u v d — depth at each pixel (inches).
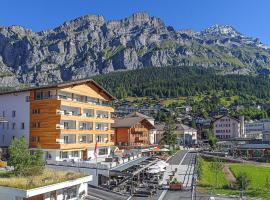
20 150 2289.6
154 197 2513.5
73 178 2206.0
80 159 3543.3
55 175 2208.4
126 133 5280.5
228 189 2883.9
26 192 1829.5
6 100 3624.5
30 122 3462.1
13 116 3575.3
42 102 3408.0
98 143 3900.1
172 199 2460.6
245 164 4877.0
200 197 2539.4
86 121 3705.7
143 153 4813.0
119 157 3393.2
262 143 6756.9
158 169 3004.4
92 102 3996.1
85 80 3722.9
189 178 3307.1
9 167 2647.6
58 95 3427.7
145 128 5851.4
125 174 2657.5
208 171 3924.7
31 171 2201.0
